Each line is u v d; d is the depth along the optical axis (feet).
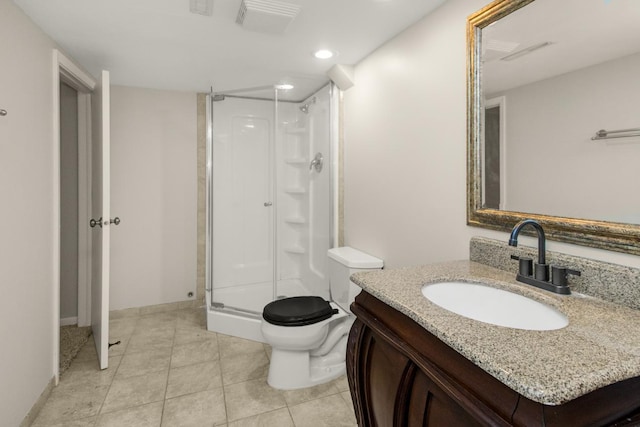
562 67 3.70
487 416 2.20
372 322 3.67
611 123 3.27
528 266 3.78
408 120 6.20
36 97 5.78
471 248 4.81
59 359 7.18
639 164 3.07
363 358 3.94
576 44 3.56
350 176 8.37
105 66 7.99
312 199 10.11
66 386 6.47
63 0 5.13
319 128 9.62
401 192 6.47
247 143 10.70
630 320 2.77
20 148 5.24
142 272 10.10
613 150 3.26
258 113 10.72
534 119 4.00
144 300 10.16
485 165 4.67
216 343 8.32
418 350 2.97
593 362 2.09
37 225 5.78
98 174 7.60
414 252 6.17
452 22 5.16
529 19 4.03
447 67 5.27
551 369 2.01
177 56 7.41
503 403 2.15
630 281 3.05
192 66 8.05
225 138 10.41
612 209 3.29
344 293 7.20
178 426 5.39
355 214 8.18
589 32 3.44
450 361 2.63
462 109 5.02
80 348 8.06
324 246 9.32
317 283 9.70
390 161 6.77
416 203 6.07
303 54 7.34
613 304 3.13
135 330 9.05
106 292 7.06
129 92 9.72
